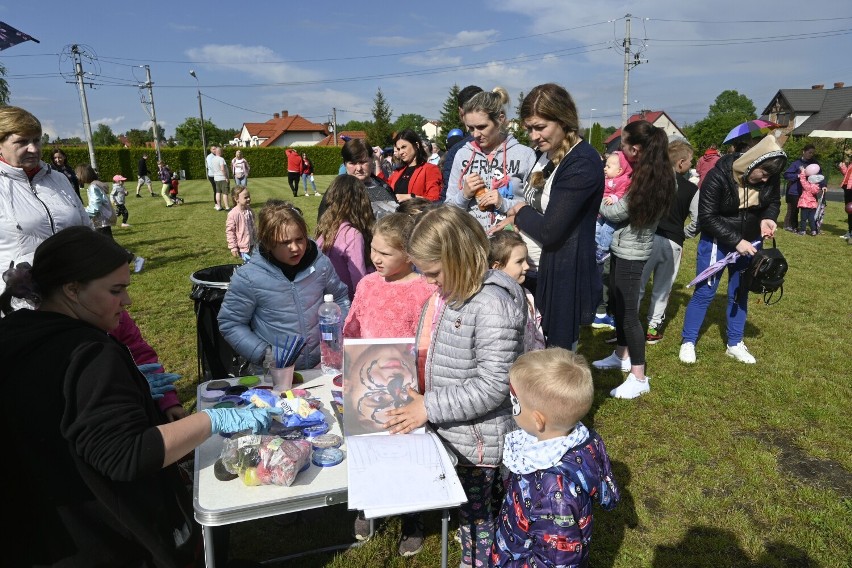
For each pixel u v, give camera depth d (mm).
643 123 3348
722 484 2932
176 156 35312
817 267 8008
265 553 2482
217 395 2158
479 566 2152
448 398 1846
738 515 2676
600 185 2398
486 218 3141
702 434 3410
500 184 3037
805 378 4211
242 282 2598
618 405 3777
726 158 3980
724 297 6508
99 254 1448
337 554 2457
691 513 2709
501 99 3096
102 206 7699
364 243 3314
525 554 1637
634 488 2904
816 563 2383
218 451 1804
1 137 2609
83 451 1294
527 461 1635
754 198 3949
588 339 5184
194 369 4383
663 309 4852
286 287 2621
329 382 2404
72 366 1313
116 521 1392
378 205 4305
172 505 1543
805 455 3191
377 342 1922
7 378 1311
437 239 1793
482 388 1821
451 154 3520
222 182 14891
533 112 2424
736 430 3467
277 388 2252
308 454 1708
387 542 2533
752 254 4039
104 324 1538
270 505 1528
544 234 2434
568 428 1647
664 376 4223
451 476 1657
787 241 10164
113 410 1320
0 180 2643
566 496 1563
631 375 3912
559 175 2410
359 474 1639
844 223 12586
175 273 7617
